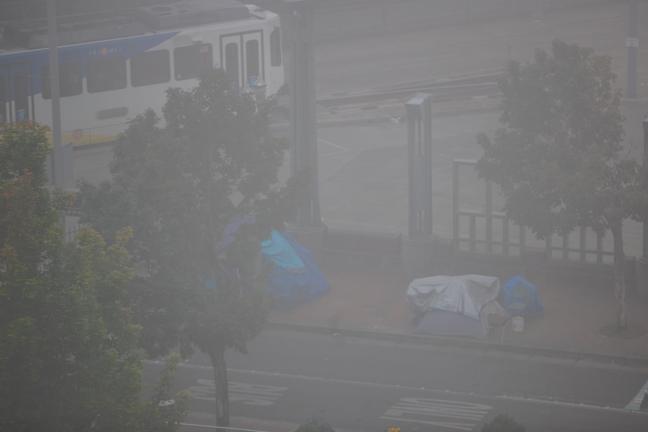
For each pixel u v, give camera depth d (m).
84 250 52.03
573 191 79.75
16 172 54.19
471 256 98.62
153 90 135.62
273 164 68.75
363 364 83.50
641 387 78.00
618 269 85.31
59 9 156.38
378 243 101.19
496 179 86.00
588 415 73.94
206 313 64.75
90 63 131.00
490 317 87.75
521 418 73.81
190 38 136.38
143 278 66.38
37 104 128.25
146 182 65.69
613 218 80.25
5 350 47.38
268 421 74.69
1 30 131.12
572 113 83.06
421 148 99.31
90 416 50.50
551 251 97.81
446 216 112.88
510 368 81.69
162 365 84.19
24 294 48.44
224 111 67.12
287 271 92.94
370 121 142.38
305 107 100.06
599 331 86.62
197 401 78.00
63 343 49.62
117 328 54.06
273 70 142.38
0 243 51.09
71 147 93.38
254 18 141.88
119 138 68.69
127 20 138.00
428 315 87.69
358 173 126.75
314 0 97.62
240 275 70.19
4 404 48.34
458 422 73.56
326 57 168.88
